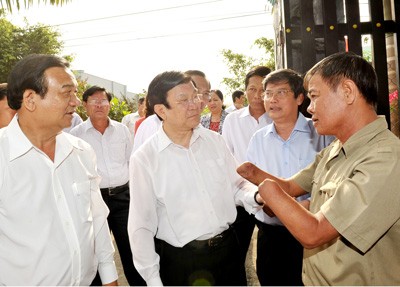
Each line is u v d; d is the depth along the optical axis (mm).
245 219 3217
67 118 1610
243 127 3469
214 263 1997
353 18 3283
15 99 1563
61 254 1568
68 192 1645
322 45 3340
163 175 1984
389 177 1331
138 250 1930
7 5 4102
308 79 1630
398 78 3494
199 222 1980
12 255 1527
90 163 1831
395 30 3371
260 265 2752
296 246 2631
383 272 1421
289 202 1415
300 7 3289
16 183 1522
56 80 1548
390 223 1336
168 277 2021
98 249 1857
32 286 1538
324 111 1525
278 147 2729
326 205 1409
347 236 1341
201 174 2025
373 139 1471
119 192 3814
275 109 2621
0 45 17062
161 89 1958
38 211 1539
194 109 1966
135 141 3660
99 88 3934
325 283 1544
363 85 1479
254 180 1983
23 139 1556
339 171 1549
